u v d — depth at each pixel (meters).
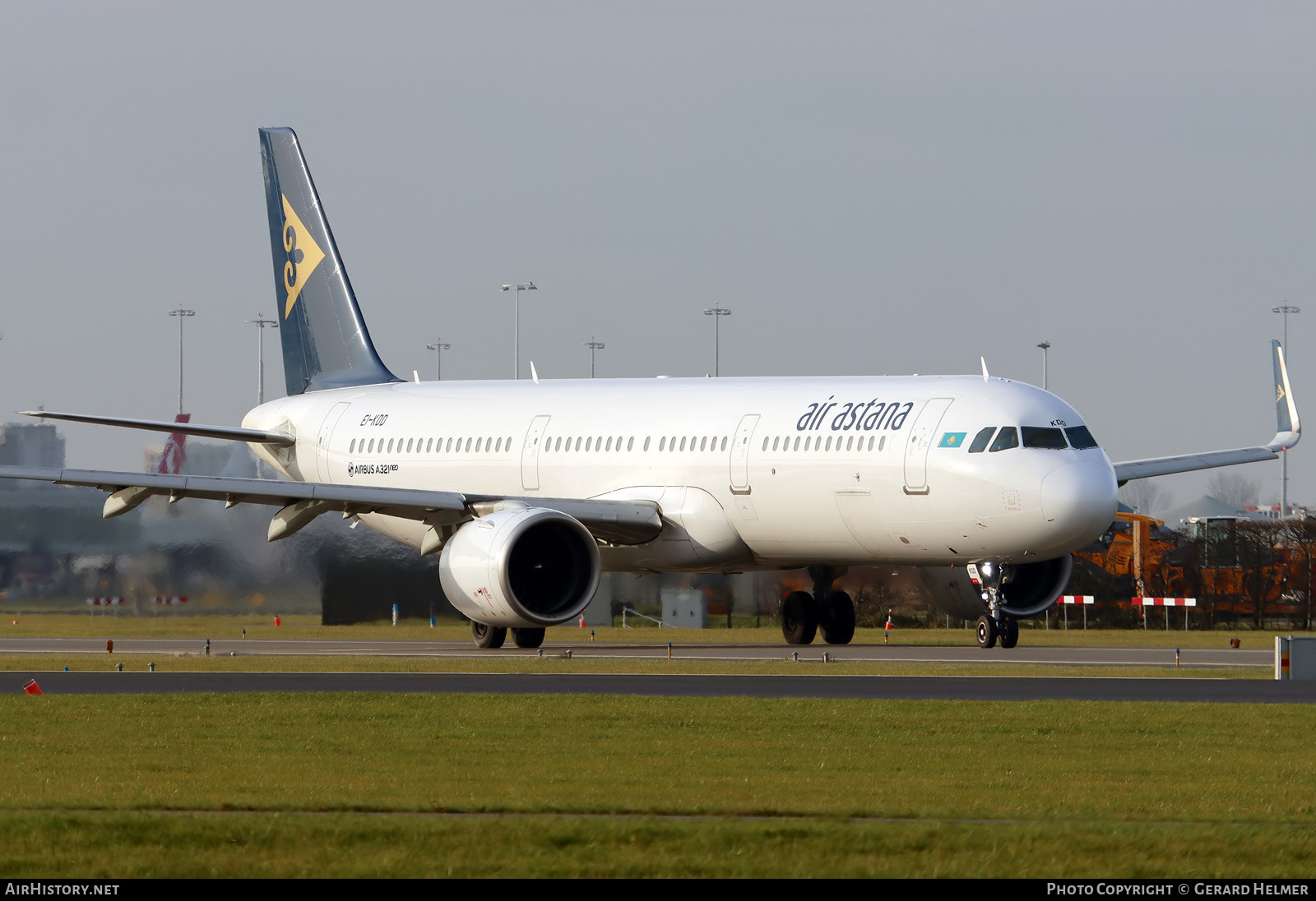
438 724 73.88
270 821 47.00
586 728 72.31
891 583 157.12
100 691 92.00
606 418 149.12
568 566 134.38
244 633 171.75
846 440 130.88
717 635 170.88
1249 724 73.12
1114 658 122.75
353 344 178.12
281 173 182.12
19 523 179.38
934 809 50.47
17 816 47.78
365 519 170.88
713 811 49.75
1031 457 122.62
